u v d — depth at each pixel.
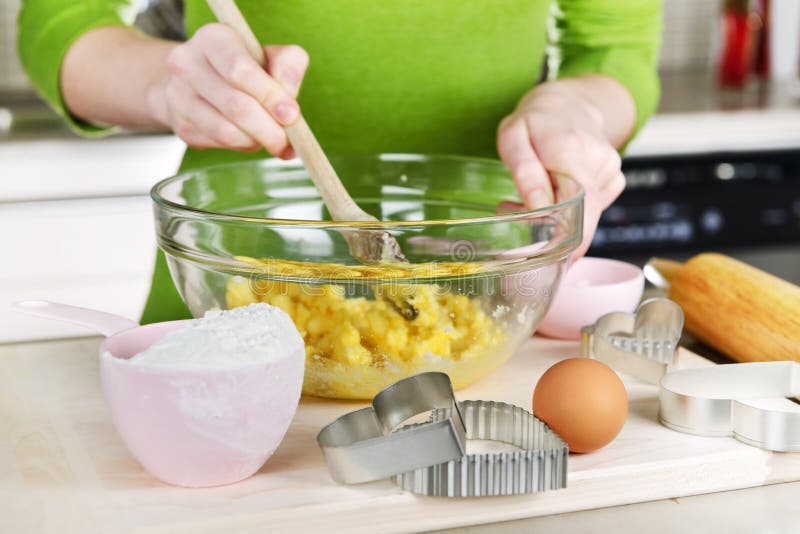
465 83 1.19
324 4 1.13
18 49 1.25
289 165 1.02
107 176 2.08
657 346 0.92
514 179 0.95
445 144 1.23
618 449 0.74
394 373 0.79
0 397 0.86
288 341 0.68
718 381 0.82
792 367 0.82
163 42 1.13
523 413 0.74
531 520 0.69
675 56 3.06
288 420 0.69
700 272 1.01
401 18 1.14
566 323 0.99
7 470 0.71
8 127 2.16
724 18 2.69
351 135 1.21
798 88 2.73
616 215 2.34
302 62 0.84
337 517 0.66
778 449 0.74
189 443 0.65
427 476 0.66
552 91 1.08
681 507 0.71
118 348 0.70
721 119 2.36
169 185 0.88
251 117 0.82
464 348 0.80
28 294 2.09
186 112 0.88
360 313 0.76
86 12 1.18
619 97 1.21
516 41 1.20
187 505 0.66
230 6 0.85
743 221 2.42
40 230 2.06
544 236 0.79
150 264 2.15
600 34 1.29
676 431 0.78
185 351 0.65
